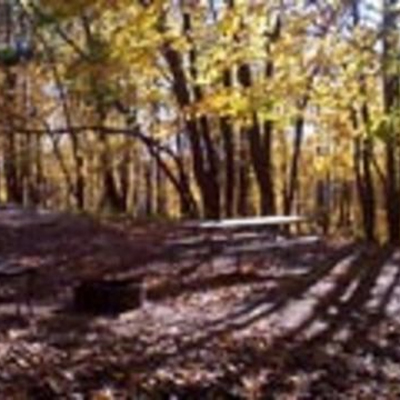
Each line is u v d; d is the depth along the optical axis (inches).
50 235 844.0
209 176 1263.5
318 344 444.8
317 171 1795.0
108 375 370.9
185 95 1149.1
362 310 528.1
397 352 435.8
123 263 691.4
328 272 660.7
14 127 1675.7
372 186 1496.1
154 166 2123.5
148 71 1097.4
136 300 512.7
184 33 962.1
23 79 1668.3
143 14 934.4
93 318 485.1
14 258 693.9
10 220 960.9
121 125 1643.7
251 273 644.7
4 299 533.3
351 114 1239.5
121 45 967.0
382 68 960.9
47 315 489.1
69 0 933.2
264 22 951.0
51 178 2235.5
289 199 1624.0
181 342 435.2
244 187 1539.1
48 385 352.5
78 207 1846.7
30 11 1261.1
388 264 704.4
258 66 1221.1
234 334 458.3
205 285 601.0
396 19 960.3
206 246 793.6
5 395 337.4
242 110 941.8
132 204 2132.1
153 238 844.0
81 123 1701.5
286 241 853.2
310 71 995.9
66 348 411.8
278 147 1881.2
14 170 1967.3
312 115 1255.5
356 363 413.4
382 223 1784.0
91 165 1792.6
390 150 1360.7
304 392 368.5
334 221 2132.1
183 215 1316.4
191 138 1259.2
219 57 956.6
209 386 365.7
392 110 927.0
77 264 680.4
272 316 506.3
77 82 1098.1
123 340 434.3
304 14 1029.8
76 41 1325.0
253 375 384.5
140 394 351.9
